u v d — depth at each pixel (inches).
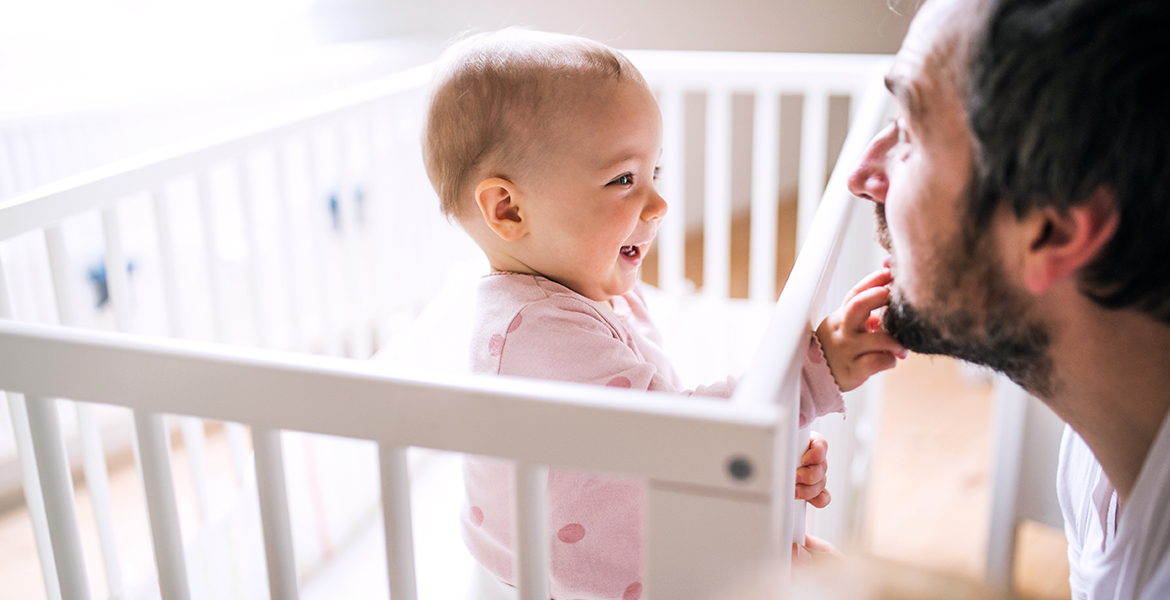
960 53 21.4
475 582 36.1
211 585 43.9
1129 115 19.1
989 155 21.0
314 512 53.4
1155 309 21.2
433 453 53.7
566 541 30.7
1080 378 23.6
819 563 15.2
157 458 24.0
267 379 21.7
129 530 70.6
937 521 74.3
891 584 14.7
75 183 39.1
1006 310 23.1
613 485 29.9
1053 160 20.0
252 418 22.2
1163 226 19.8
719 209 74.2
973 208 22.0
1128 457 24.5
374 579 45.9
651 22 115.7
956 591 14.7
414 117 66.7
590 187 32.7
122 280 42.9
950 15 21.7
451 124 33.4
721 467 18.6
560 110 32.0
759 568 19.0
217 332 50.0
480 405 20.1
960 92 21.5
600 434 19.3
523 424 19.9
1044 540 70.6
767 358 21.7
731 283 116.3
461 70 33.3
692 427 18.5
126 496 74.8
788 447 22.7
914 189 23.3
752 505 18.6
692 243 132.2
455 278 62.4
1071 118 19.5
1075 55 19.2
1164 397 22.6
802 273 26.5
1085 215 20.4
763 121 71.1
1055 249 21.0
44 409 24.6
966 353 25.2
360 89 62.1
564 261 34.0
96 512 39.0
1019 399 58.1
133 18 86.6
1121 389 23.1
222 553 44.8
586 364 31.0
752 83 69.7
